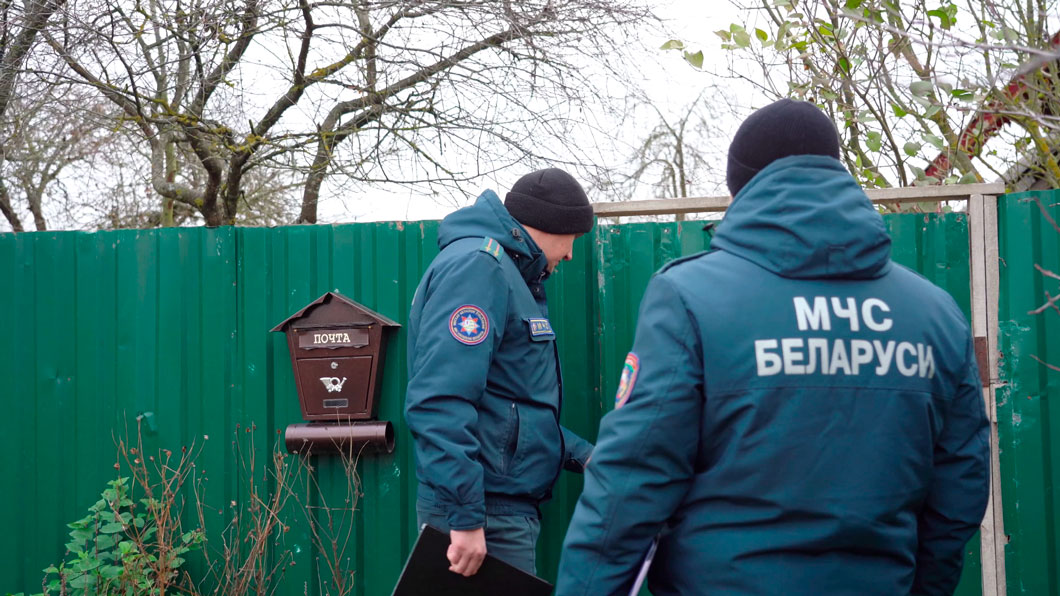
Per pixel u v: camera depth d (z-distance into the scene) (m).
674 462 1.45
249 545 3.28
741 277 1.49
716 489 1.45
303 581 3.23
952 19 3.19
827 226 1.47
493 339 2.32
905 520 1.46
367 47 6.07
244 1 5.59
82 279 3.40
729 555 1.42
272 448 3.30
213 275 3.35
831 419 1.41
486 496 2.37
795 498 1.40
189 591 3.27
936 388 1.51
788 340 1.43
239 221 9.11
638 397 1.47
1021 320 2.94
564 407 3.19
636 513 1.45
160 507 3.17
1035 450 2.92
